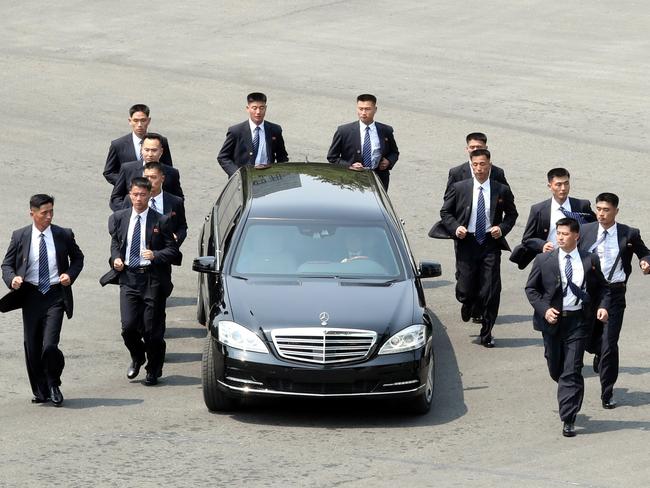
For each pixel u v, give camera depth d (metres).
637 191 56.22
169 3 95.06
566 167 59.25
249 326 31.47
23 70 75.06
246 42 82.81
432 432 31.05
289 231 35.09
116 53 79.50
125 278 34.81
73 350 37.94
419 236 50.88
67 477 27.12
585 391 35.06
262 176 38.94
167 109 67.94
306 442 30.05
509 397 34.12
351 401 33.22
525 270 48.00
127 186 39.56
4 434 30.34
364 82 73.19
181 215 37.62
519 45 83.19
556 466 28.31
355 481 27.05
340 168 40.22
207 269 34.06
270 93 70.56
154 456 28.72
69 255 33.41
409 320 32.09
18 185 55.88
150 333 34.75
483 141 40.97
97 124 65.50
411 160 60.38
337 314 31.69
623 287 33.47
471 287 39.56
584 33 86.81
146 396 33.97
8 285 32.59
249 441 30.05
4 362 36.50
